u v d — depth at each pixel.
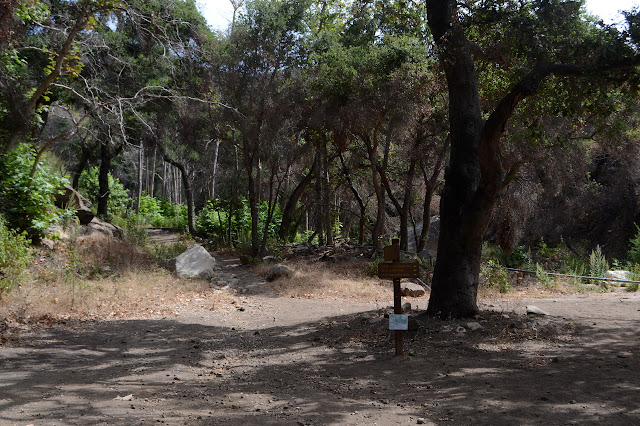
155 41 17.95
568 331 8.55
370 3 13.06
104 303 11.52
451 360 7.05
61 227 16.34
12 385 5.73
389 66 18.92
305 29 21.64
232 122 20.55
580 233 30.92
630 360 6.80
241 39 20.03
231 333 9.79
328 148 26.45
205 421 4.79
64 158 30.94
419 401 5.43
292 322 10.82
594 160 29.19
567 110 10.24
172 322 10.49
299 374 6.75
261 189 29.66
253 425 4.69
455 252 9.13
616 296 13.09
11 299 10.20
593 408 5.02
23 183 13.80
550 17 8.95
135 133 24.73
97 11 13.77
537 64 8.78
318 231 28.94
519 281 16.47
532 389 5.69
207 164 26.94
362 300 14.12
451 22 9.55
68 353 7.53
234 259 22.08
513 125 12.48
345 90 19.33
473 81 9.41
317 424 4.74
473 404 5.25
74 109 23.92
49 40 17.95
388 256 7.54
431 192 23.30
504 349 7.53
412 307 11.88
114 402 5.28
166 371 6.88
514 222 23.36
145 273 14.98
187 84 21.62
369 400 5.52
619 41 8.33
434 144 22.66
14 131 13.16
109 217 28.52
